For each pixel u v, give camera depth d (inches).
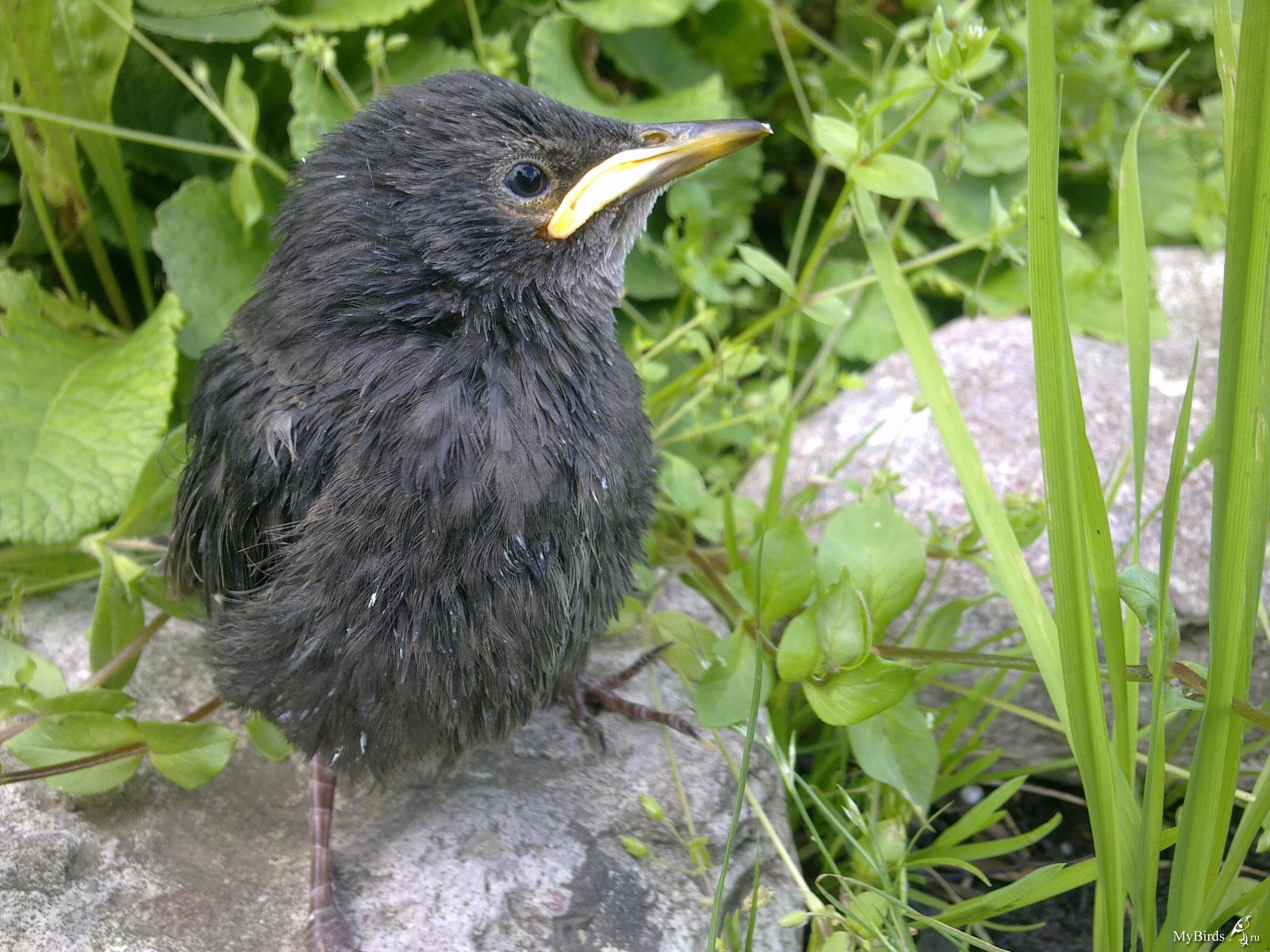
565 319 6.7
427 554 6.1
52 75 8.7
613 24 10.0
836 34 11.2
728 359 8.8
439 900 6.7
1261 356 5.3
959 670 7.9
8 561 8.3
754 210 11.4
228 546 6.8
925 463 9.1
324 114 9.4
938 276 9.7
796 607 7.2
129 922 6.6
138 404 8.3
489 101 6.6
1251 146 5.1
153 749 6.7
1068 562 5.6
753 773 7.6
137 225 9.4
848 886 7.2
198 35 9.2
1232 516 5.4
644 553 7.5
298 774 7.4
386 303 6.4
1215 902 5.9
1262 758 8.2
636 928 6.7
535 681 6.6
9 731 6.9
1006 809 8.6
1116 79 10.3
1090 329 9.9
